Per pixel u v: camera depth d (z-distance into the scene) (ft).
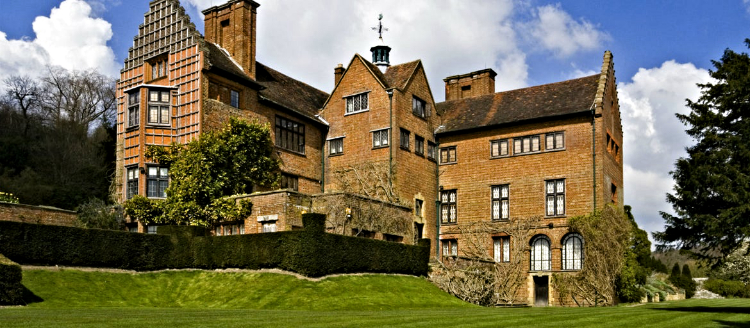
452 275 94.17
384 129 115.34
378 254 87.92
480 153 122.52
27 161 151.84
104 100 193.57
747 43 79.61
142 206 96.12
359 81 120.16
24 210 84.23
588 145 111.96
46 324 42.45
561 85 124.16
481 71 140.87
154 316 50.55
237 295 75.20
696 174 74.79
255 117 108.06
